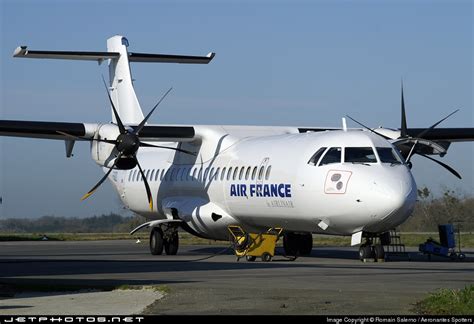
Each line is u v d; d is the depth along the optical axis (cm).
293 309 2028
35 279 2838
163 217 5053
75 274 3052
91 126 4375
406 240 6531
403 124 4212
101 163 4456
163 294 2319
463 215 8556
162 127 4438
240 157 4272
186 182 4650
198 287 2488
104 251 5191
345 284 2566
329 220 3672
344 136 3734
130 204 5350
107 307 2078
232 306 2083
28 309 2042
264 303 2128
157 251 4594
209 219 4397
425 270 3131
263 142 4219
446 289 2269
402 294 2288
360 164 3600
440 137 4606
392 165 3619
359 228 3591
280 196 3881
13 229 11462
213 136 4534
